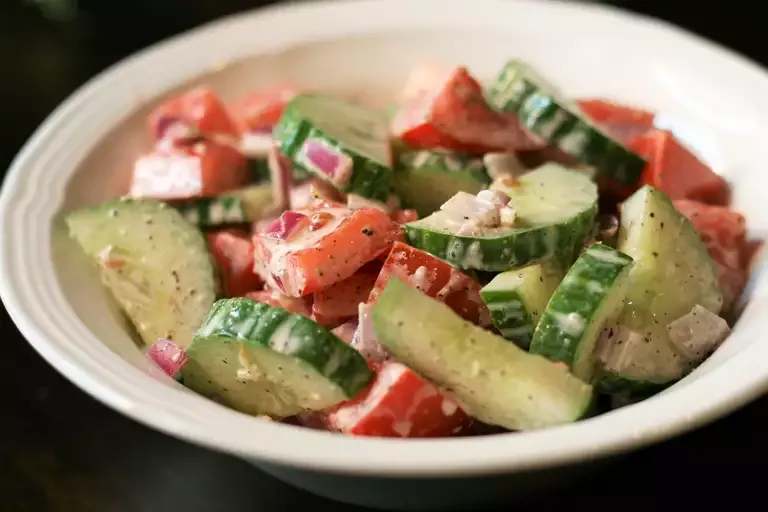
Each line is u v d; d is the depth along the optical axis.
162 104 0.32
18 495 0.25
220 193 0.28
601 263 0.23
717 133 0.29
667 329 0.24
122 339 0.25
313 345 0.22
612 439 0.20
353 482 0.22
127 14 0.44
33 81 0.39
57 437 0.27
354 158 0.26
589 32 0.33
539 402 0.22
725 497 0.24
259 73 0.34
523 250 0.24
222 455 0.26
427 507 0.24
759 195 0.28
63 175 0.28
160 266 0.26
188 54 0.33
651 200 0.25
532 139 0.28
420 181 0.27
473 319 0.24
